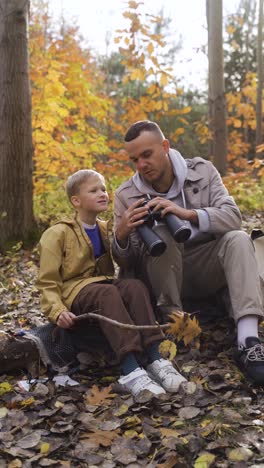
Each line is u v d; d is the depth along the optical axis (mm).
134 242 3160
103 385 2871
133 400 2609
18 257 5988
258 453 2174
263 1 12445
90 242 3078
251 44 21766
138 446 2236
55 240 3010
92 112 10312
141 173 3215
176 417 2467
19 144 6305
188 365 2992
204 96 20656
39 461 2174
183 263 3279
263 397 2635
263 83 12836
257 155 12328
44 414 2516
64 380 2867
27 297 4562
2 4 6125
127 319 2791
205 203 3270
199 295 3508
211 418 2420
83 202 3082
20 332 3025
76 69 9781
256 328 2857
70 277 3043
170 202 3008
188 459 2150
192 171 3334
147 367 2859
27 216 6430
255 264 2943
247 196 7973
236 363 2916
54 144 9062
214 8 9234
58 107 8703
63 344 3004
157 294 3137
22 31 6191
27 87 6324
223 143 9430
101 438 2316
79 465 2166
